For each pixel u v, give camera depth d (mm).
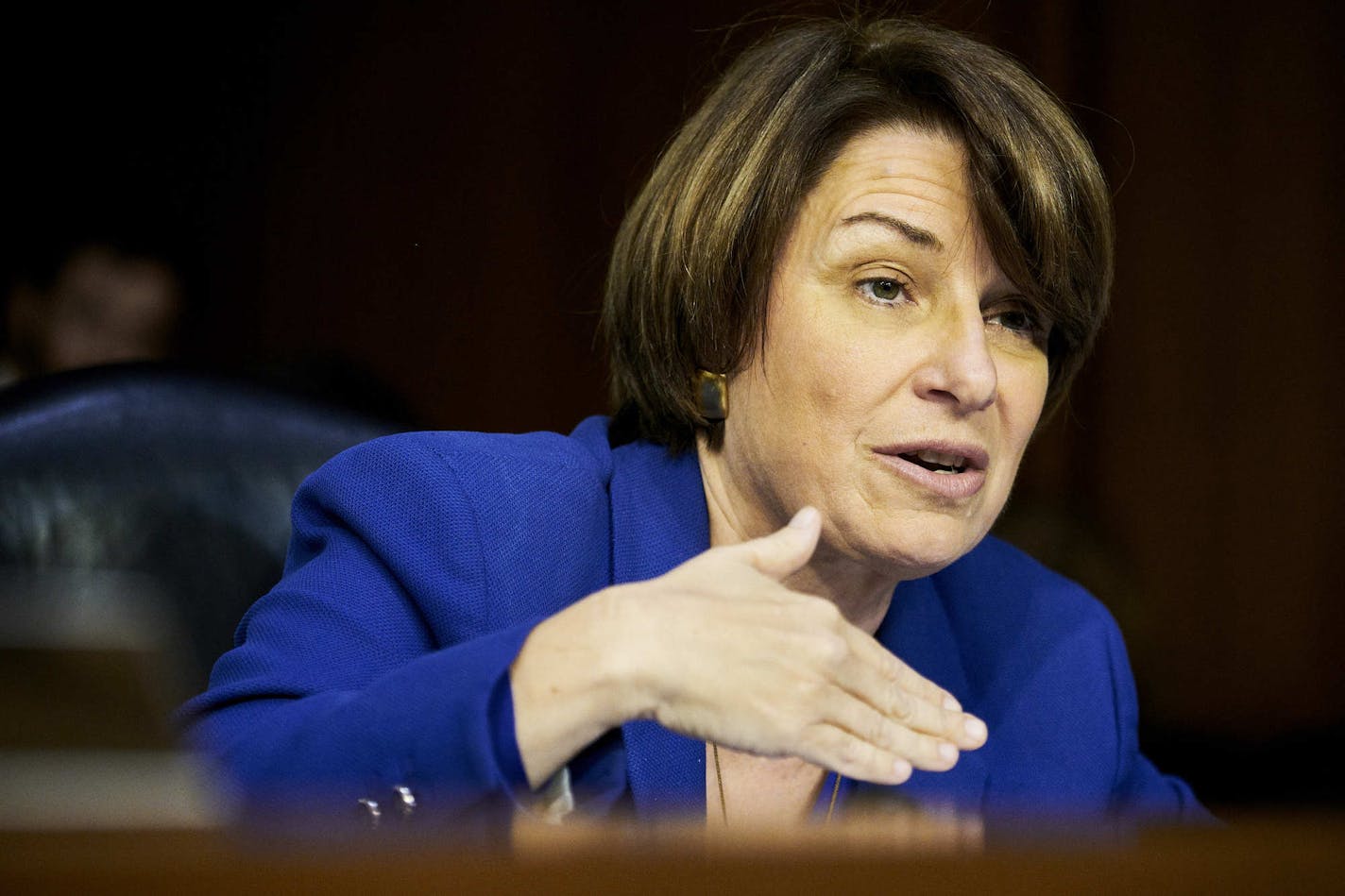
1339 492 10961
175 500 3803
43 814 1362
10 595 1423
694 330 3662
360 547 3416
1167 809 4184
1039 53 10305
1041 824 1570
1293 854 1415
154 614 1471
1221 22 10750
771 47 3803
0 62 11234
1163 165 10820
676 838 1388
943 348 3445
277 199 11375
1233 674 10930
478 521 3408
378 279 11242
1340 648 10930
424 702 2635
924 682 2732
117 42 11648
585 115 10844
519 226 10961
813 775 3725
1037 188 3553
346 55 11266
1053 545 8859
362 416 4137
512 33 10938
